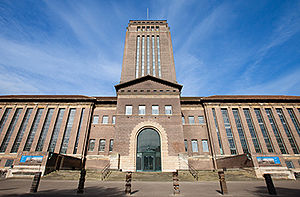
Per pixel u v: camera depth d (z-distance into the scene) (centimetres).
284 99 3322
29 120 3164
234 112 3291
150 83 3039
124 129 2611
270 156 2028
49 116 3247
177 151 2470
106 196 888
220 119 3145
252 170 1983
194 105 3359
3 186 1219
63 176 1828
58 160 2125
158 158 2470
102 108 3334
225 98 3294
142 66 3669
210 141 2984
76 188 1160
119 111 2761
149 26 4225
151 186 1307
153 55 3803
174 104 2847
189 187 1269
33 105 3309
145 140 2580
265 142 3041
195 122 3216
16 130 3084
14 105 3306
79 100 3309
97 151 2966
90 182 1553
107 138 3066
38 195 896
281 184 1491
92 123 3219
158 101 2867
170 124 2666
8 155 2877
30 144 3000
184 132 3089
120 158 2412
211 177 1897
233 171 2170
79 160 2736
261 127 3170
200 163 2845
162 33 4078
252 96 3556
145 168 2408
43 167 1831
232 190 1115
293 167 2822
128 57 3691
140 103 2844
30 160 1870
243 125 3125
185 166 2342
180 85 3003
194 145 3017
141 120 2684
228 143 2942
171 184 1439
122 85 3000
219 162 2728
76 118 3166
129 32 4078
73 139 2981
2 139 3009
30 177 1762
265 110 3316
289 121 3195
